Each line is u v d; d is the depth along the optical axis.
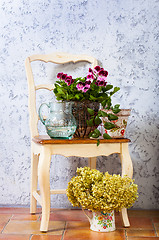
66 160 2.07
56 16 2.07
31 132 1.91
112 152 1.67
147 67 2.07
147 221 1.80
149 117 2.07
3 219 1.81
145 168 2.07
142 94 2.07
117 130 1.69
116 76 2.07
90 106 1.70
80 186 1.56
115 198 1.50
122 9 2.06
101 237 1.53
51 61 2.00
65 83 1.73
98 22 2.06
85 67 2.08
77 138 1.71
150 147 2.07
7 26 2.06
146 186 2.07
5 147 2.07
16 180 2.07
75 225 1.72
